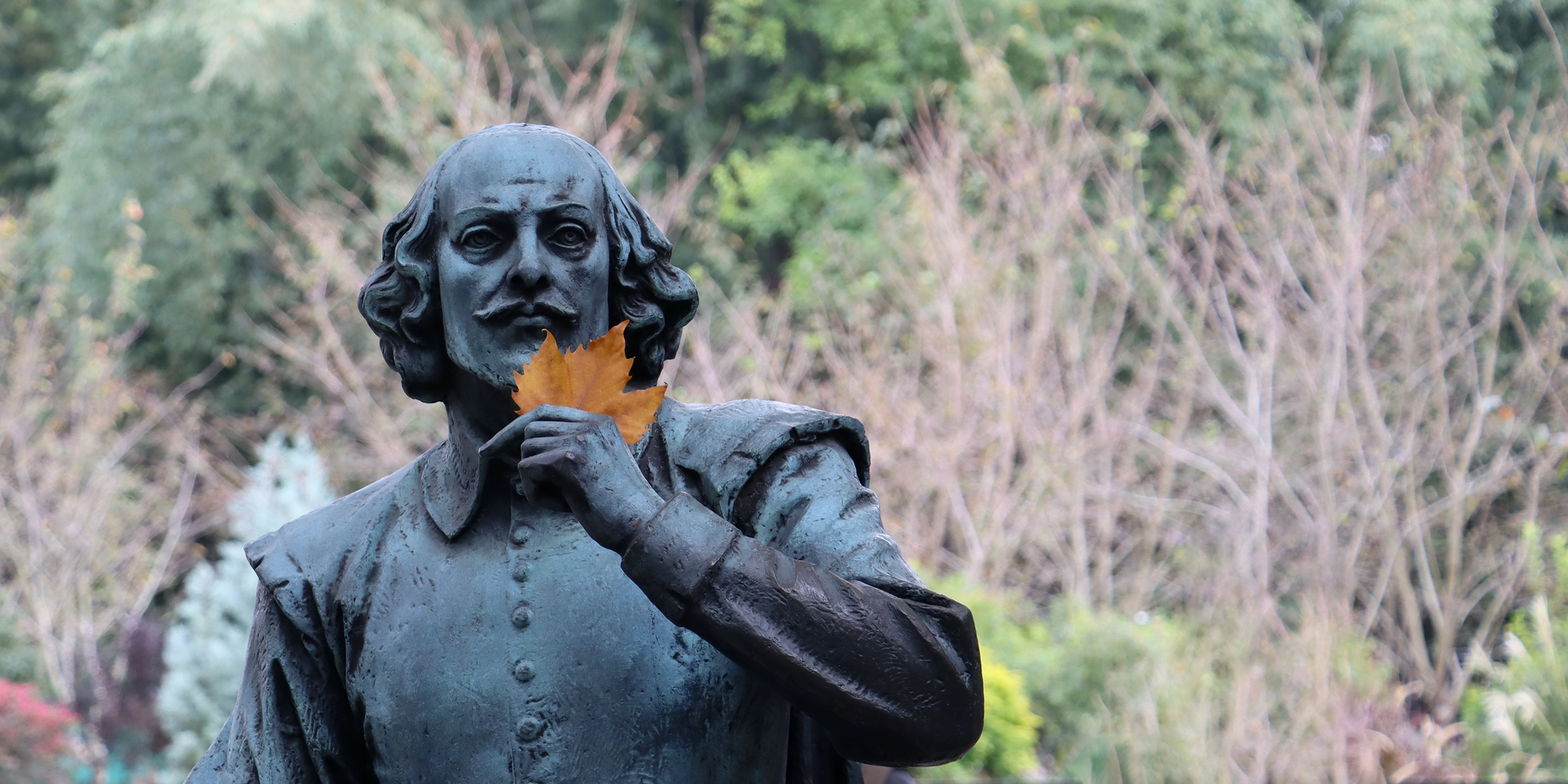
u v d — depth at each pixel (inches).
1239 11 489.1
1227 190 485.1
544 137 64.4
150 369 561.9
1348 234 413.7
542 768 59.2
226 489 504.7
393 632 62.4
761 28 540.7
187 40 552.7
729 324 469.1
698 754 60.1
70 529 451.5
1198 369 449.4
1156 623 364.5
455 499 64.3
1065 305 436.8
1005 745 295.1
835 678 53.3
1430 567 433.1
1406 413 434.0
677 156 572.4
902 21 533.3
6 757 335.6
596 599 61.1
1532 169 447.2
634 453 62.7
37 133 637.3
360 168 558.9
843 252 458.9
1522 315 456.4
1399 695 344.2
